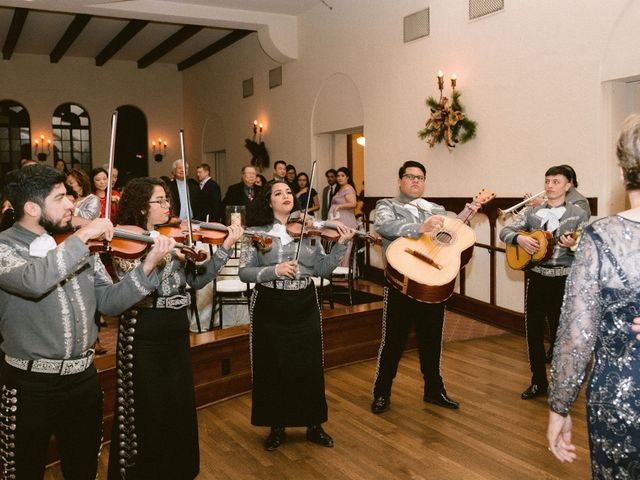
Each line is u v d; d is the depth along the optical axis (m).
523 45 6.03
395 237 3.72
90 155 14.62
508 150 6.27
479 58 6.55
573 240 3.69
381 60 8.05
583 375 1.54
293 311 3.22
